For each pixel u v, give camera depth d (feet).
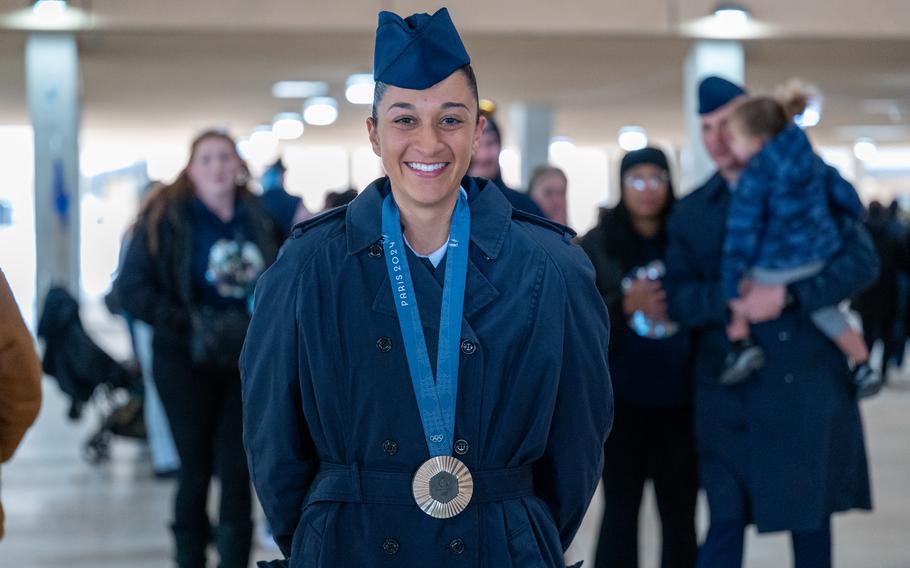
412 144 7.01
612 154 93.20
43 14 36.78
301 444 7.43
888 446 28.09
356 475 7.11
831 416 12.82
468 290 7.15
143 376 24.99
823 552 13.01
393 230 7.22
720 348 13.32
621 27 39.04
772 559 17.98
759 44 41.65
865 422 32.17
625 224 14.46
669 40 40.55
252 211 15.64
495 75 47.67
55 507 22.26
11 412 9.90
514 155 82.23
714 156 13.78
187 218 15.23
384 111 7.08
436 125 7.02
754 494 12.81
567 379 7.32
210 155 15.26
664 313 13.94
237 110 59.47
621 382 14.06
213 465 15.25
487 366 7.08
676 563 14.30
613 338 13.99
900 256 40.50
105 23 37.35
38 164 39.96
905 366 46.96
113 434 26.55
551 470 7.54
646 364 13.98
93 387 26.32
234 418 14.82
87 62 43.37
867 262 13.00
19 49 41.34
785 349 12.89
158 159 82.48
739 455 13.01
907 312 40.88
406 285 7.13
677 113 62.90
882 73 48.44
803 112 13.79
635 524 14.14
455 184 7.13
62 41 39.45
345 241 7.24
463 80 7.07
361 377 7.09
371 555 7.07
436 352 7.09
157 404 24.95
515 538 7.13
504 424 7.11
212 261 15.14
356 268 7.16
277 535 7.63
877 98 58.80
